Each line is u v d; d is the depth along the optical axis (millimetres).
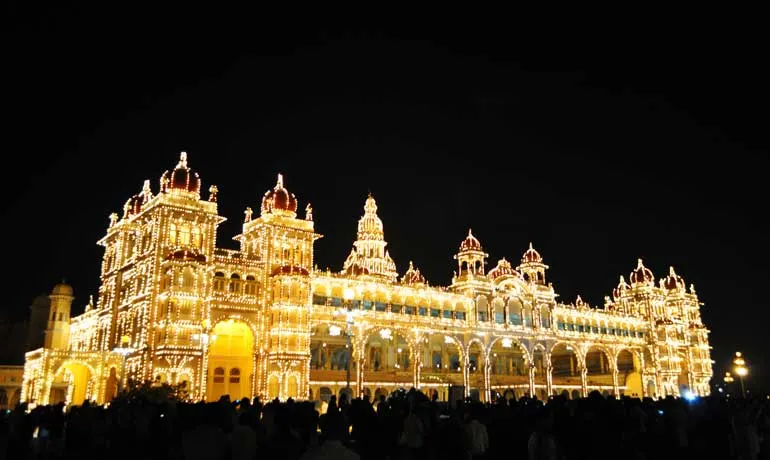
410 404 27953
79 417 27969
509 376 102688
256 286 75688
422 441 23734
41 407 28672
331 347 91312
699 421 30953
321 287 83562
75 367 75188
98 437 27594
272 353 73250
